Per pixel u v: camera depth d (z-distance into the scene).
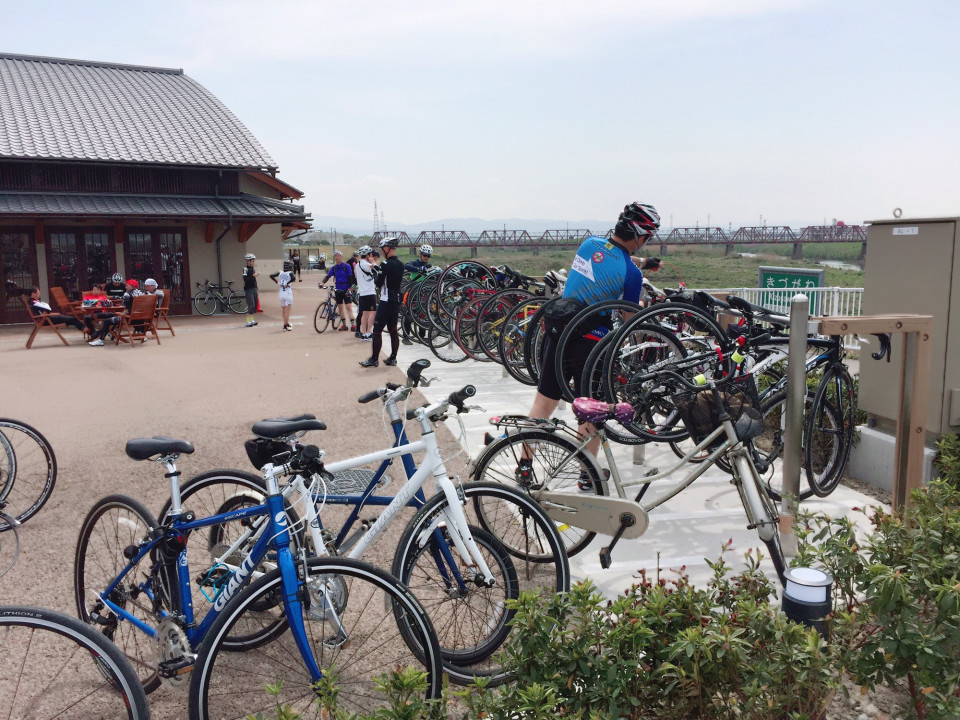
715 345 5.19
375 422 7.82
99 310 14.80
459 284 11.67
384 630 3.35
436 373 10.52
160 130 22.30
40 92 22.94
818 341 5.04
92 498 5.70
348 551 3.55
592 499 4.07
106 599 3.24
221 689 2.94
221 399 9.06
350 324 17.27
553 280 8.70
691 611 2.71
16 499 5.65
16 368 11.75
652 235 5.20
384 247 10.90
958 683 2.69
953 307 4.82
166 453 3.13
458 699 3.12
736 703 2.60
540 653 2.54
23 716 2.96
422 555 3.48
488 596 3.38
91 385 10.12
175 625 2.96
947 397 4.91
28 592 4.12
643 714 2.67
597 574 4.18
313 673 2.73
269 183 23.97
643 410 4.88
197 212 19.73
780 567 3.84
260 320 19.34
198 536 3.72
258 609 2.93
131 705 2.51
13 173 19.55
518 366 9.16
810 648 2.53
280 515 2.79
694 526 4.85
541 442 4.29
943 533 3.20
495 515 4.33
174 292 21.31
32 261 19.66
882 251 5.28
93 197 20.08
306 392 9.39
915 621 2.76
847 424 5.46
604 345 4.93
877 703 3.14
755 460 4.59
